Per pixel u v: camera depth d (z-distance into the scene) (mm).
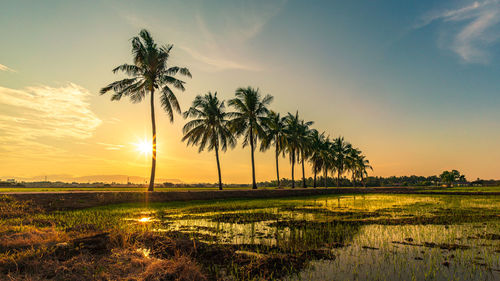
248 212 16797
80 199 19078
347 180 99562
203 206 20531
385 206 20734
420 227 11562
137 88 27109
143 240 8461
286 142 45969
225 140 36750
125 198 21562
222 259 7074
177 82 27891
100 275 5621
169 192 24312
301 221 13141
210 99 36938
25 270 5809
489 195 36375
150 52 26422
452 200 27516
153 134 27141
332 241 9055
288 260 6957
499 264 6773
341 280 5750
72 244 7688
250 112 38906
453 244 8688
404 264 6770
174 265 6051
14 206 15758
